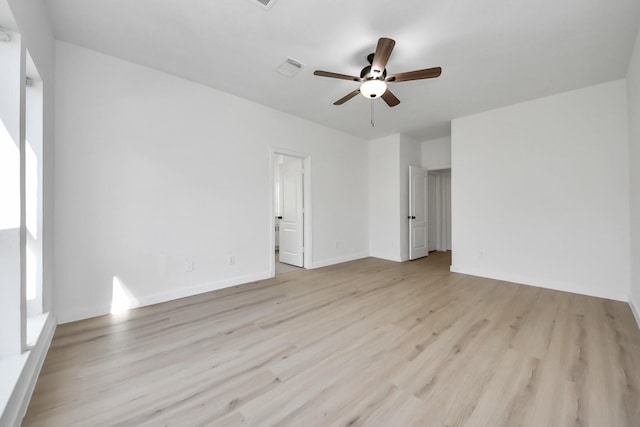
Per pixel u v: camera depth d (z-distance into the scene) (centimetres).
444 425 127
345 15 204
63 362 178
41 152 194
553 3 190
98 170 256
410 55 254
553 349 194
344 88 331
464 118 421
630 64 262
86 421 129
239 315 259
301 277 400
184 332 223
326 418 131
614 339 208
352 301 297
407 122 453
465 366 174
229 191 351
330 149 488
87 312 250
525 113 363
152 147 288
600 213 312
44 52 196
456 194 430
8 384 124
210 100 331
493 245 393
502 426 126
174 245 304
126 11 202
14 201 142
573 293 324
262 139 385
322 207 477
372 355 187
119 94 267
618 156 300
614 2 188
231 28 221
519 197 369
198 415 133
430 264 490
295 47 246
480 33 222
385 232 545
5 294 141
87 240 250
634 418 130
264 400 143
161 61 272
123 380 160
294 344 203
